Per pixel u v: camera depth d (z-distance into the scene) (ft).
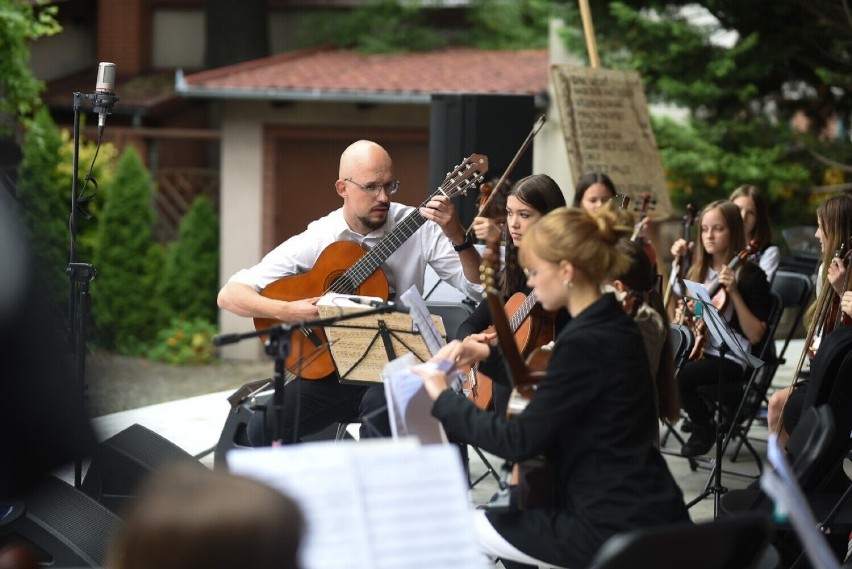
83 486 14.07
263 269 15.05
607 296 9.87
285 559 5.55
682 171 30.68
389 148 38.86
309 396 14.49
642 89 24.00
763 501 11.91
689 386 17.90
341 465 7.86
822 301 15.43
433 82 38.55
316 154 38.73
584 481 9.70
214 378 33.71
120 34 51.06
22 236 7.52
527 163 22.38
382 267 15.17
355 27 46.75
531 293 13.50
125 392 30.91
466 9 50.34
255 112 38.37
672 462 19.11
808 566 11.84
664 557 7.98
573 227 9.72
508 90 36.65
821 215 16.29
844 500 11.36
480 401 14.16
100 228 37.63
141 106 44.01
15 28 29.07
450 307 16.92
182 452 14.05
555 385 9.61
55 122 46.50
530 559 9.98
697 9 31.45
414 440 8.36
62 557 11.62
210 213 38.68
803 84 32.09
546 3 31.45
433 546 7.83
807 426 10.45
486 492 16.81
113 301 37.50
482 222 14.43
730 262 18.16
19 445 7.70
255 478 5.69
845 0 28.89
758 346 17.94
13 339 7.45
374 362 13.37
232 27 48.37
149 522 5.49
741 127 30.66
